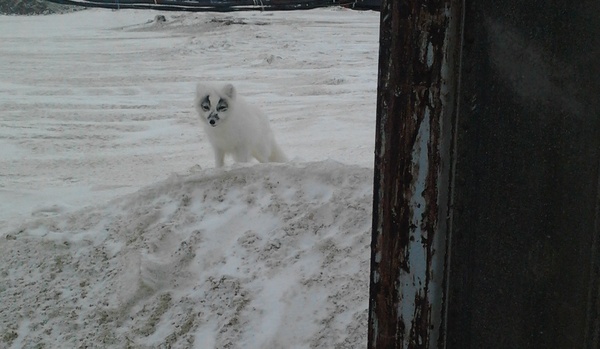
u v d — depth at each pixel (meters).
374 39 13.77
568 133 1.42
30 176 5.20
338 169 3.20
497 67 1.52
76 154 5.75
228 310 2.86
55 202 4.59
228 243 3.07
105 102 7.70
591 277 1.38
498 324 1.60
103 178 5.17
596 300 1.37
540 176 1.48
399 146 1.65
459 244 1.65
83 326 2.96
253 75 9.63
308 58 11.02
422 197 1.63
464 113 1.58
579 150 1.40
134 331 2.91
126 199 3.40
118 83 9.02
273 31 14.88
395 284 1.72
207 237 3.09
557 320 1.47
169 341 2.85
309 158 5.29
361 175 3.16
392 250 1.71
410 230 1.67
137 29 17.20
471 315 1.66
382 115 1.67
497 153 1.55
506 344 1.59
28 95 8.02
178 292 2.97
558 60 1.42
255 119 4.16
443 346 1.68
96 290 3.07
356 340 2.68
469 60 1.56
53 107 7.38
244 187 3.25
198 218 3.19
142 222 3.22
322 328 2.73
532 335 1.53
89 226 3.33
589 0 1.35
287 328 2.76
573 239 1.42
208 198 3.26
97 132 6.40
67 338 2.94
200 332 2.84
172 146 6.01
